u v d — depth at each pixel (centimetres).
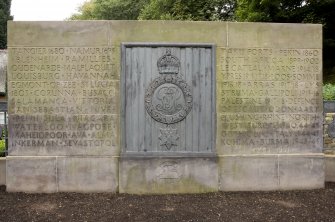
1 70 2458
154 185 583
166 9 2169
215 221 468
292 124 600
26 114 576
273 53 595
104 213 494
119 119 581
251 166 595
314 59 601
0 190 585
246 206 526
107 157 582
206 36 585
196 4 2000
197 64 585
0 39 2820
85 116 580
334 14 1518
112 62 580
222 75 589
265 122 596
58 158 580
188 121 587
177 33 582
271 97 596
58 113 579
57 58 577
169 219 473
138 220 470
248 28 591
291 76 598
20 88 575
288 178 601
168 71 580
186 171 586
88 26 579
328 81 1452
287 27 596
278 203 539
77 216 483
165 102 582
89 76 579
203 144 588
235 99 591
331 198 561
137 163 580
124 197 564
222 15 2027
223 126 591
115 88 580
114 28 579
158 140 584
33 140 578
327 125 657
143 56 580
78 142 581
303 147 603
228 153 594
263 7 1537
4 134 631
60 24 577
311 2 1480
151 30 580
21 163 577
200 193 586
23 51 574
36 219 472
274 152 600
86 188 582
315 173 604
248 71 592
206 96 587
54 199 551
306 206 526
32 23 574
